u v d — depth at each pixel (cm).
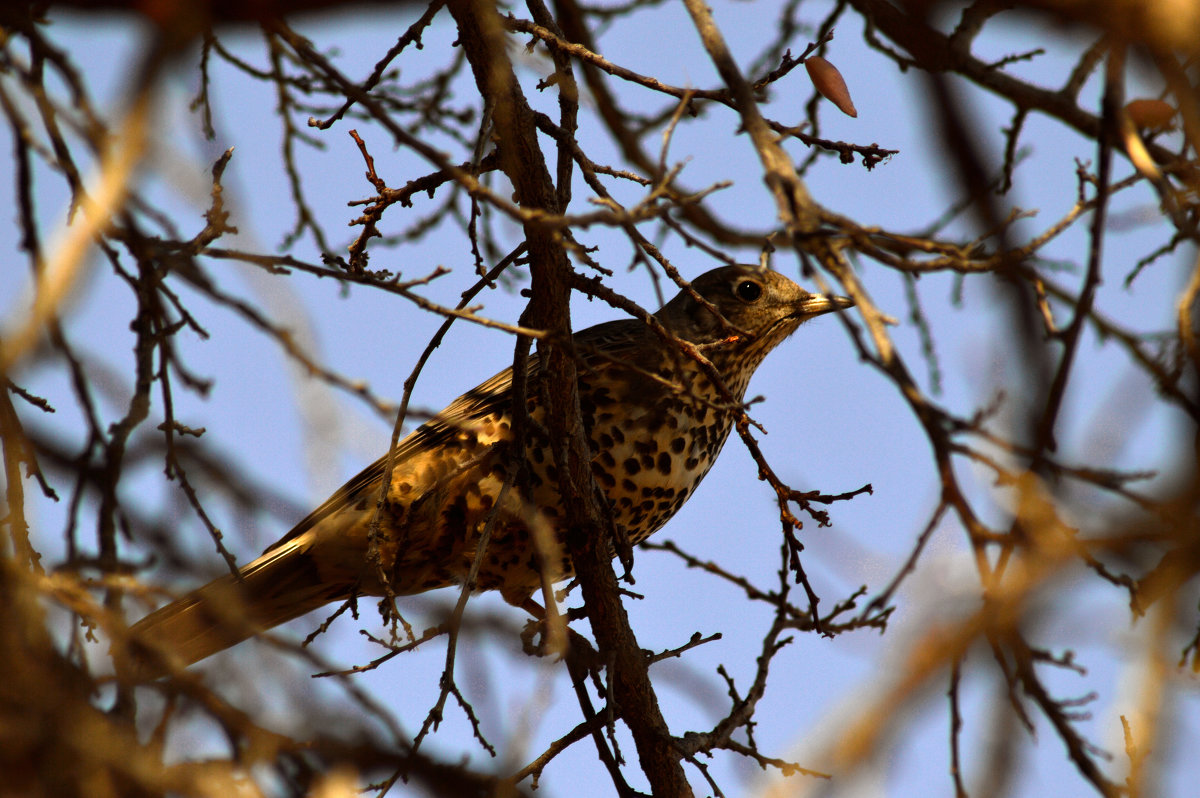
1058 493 588
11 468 770
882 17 839
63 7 606
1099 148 658
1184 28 577
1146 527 568
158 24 589
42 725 600
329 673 689
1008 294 610
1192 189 769
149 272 804
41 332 675
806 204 637
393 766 675
